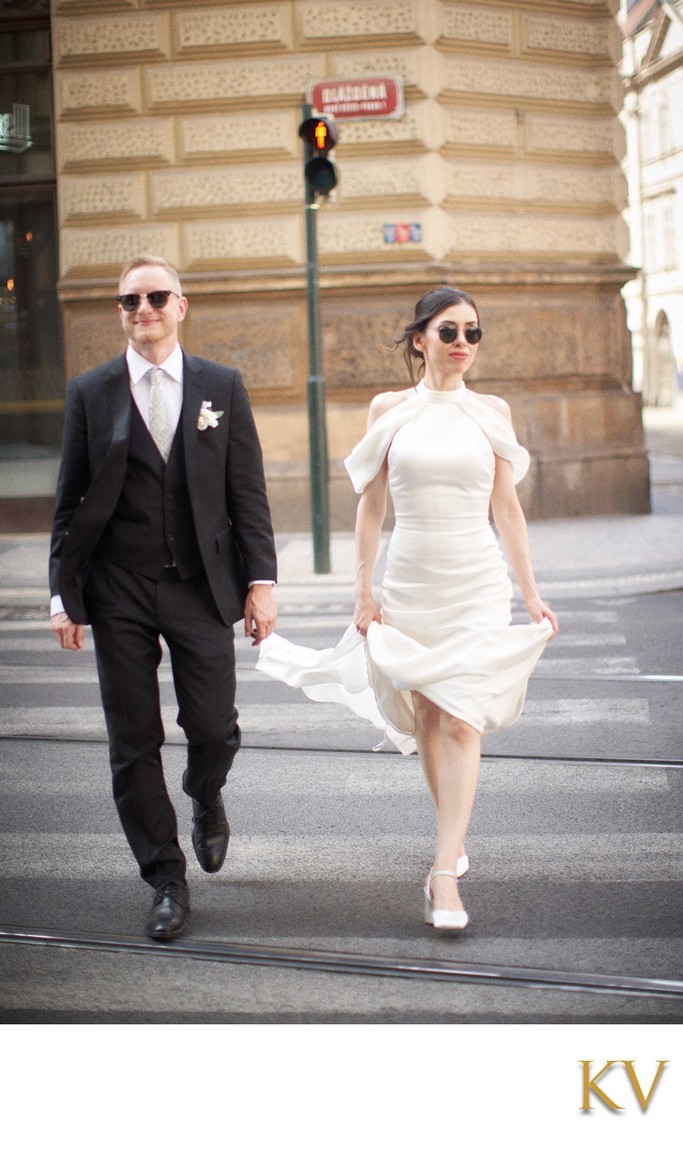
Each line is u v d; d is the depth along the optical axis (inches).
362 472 168.7
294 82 530.3
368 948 154.7
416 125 528.1
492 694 160.9
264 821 203.5
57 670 320.2
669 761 230.4
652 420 1579.7
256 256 540.1
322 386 438.0
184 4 531.2
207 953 153.8
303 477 542.9
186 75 535.5
